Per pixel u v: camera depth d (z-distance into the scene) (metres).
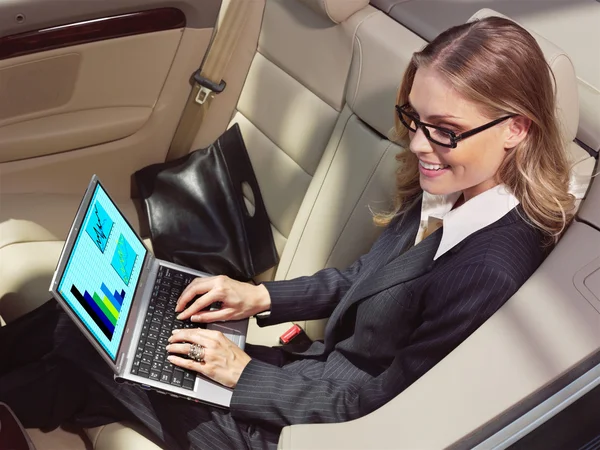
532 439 0.83
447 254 1.03
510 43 0.92
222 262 1.57
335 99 1.45
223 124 1.73
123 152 1.72
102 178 1.74
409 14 1.39
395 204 1.24
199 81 1.66
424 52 0.97
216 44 1.63
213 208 1.62
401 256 1.10
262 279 1.62
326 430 0.87
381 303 1.11
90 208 1.23
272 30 1.58
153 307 1.27
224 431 1.16
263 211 1.61
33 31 1.47
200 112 1.71
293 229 1.52
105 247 1.23
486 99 0.91
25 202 1.62
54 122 1.62
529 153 0.98
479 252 0.99
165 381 1.15
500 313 0.93
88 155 1.68
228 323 1.30
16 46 1.47
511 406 0.84
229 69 1.66
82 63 1.56
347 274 1.34
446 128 0.95
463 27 0.96
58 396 1.25
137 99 1.68
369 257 1.26
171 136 1.76
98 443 1.24
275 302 1.30
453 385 0.87
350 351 1.21
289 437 0.87
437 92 0.93
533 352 0.88
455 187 1.00
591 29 1.41
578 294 0.94
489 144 0.95
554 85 1.00
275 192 1.59
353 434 0.86
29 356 1.26
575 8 1.47
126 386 1.20
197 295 1.31
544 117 0.95
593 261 0.98
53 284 1.05
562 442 0.87
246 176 1.64
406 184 1.21
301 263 1.49
